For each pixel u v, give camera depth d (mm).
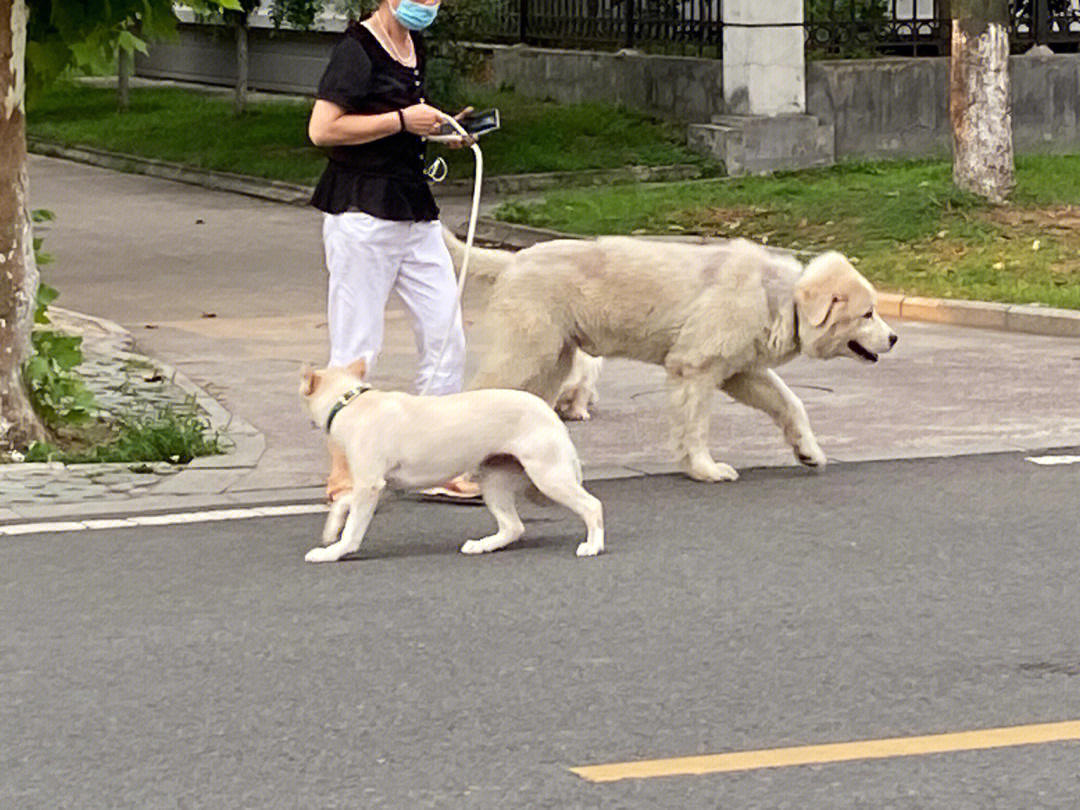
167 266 19031
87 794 5809
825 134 24641
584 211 20938
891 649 7055
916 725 6262
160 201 24453
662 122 26344
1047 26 25469
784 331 9734
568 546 8625
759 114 24500
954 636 7199
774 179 23281
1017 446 10656
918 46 25656
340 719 6398
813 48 25312
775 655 7000
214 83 37906
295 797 5746
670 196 21781
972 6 19906
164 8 11711
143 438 10602
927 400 12109
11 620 7590
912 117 24969
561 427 8445
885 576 8031
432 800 5699
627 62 27062
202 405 12055
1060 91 25250
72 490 9805
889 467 10172
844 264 9688
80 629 7457
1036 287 15875
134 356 13695
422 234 9586
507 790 5766
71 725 6395
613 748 6098
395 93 9359
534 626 7398
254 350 14422
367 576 8164
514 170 24094
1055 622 7363
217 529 9031
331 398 8469
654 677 6777
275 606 7730
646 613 7551
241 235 21250
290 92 35750
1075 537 8617
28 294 10711
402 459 8383
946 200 19547
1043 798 5652
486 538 8641
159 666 6988
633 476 10117
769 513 9188
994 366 13273
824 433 11188
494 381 9852
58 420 11195
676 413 9922
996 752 6012
